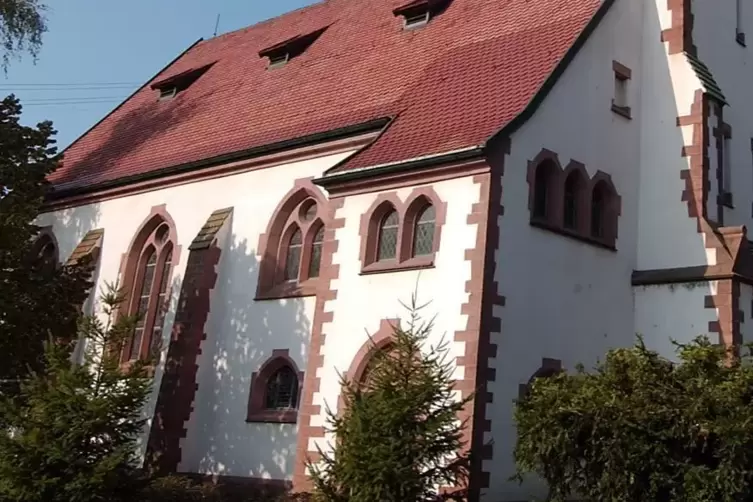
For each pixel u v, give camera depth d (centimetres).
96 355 1720
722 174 2200
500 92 1977
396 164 1866
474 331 1688
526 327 1789
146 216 2686
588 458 1370
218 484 2123
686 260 2073
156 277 2628
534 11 2248
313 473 1509
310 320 2141
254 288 2298
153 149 2891
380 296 1858
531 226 1836
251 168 2417
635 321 2095
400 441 1423
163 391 2298
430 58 2323
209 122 2817
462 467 1552
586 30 2070
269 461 2112
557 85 1964
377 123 2088
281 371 2200
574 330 1916
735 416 1269
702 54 2311
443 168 1811
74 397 1603
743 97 2470
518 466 1489
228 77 3094
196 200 2545
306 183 2259
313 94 2536
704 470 1270
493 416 1688
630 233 2144
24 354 1986
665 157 2175
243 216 2397
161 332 2477
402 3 2728
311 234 2258
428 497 1459
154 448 2259
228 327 2327
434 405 1494
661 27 2267
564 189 1958
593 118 2075
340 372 1875
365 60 2542
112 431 1641
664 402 1330
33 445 1569
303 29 3094
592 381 1427
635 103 2228
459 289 1736
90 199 2906
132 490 1700
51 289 2077
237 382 2256
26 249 2036
